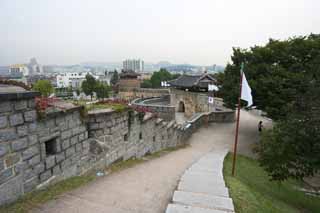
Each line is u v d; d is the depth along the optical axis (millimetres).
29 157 3631
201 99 26797
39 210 3332
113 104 7527
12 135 3271
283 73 13477
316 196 9234
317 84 8594
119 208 3787
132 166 7051
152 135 10102
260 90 13859
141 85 68500
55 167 4336
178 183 5406
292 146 8094
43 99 4359
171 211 3619
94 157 5762
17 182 3385
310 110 8055
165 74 71562
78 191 4289
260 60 15367
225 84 16578
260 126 17766
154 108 23125
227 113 21797
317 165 7848
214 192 4750
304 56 13836
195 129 18203
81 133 5289
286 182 10453
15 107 3309
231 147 14031
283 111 12109
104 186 4797
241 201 4738
